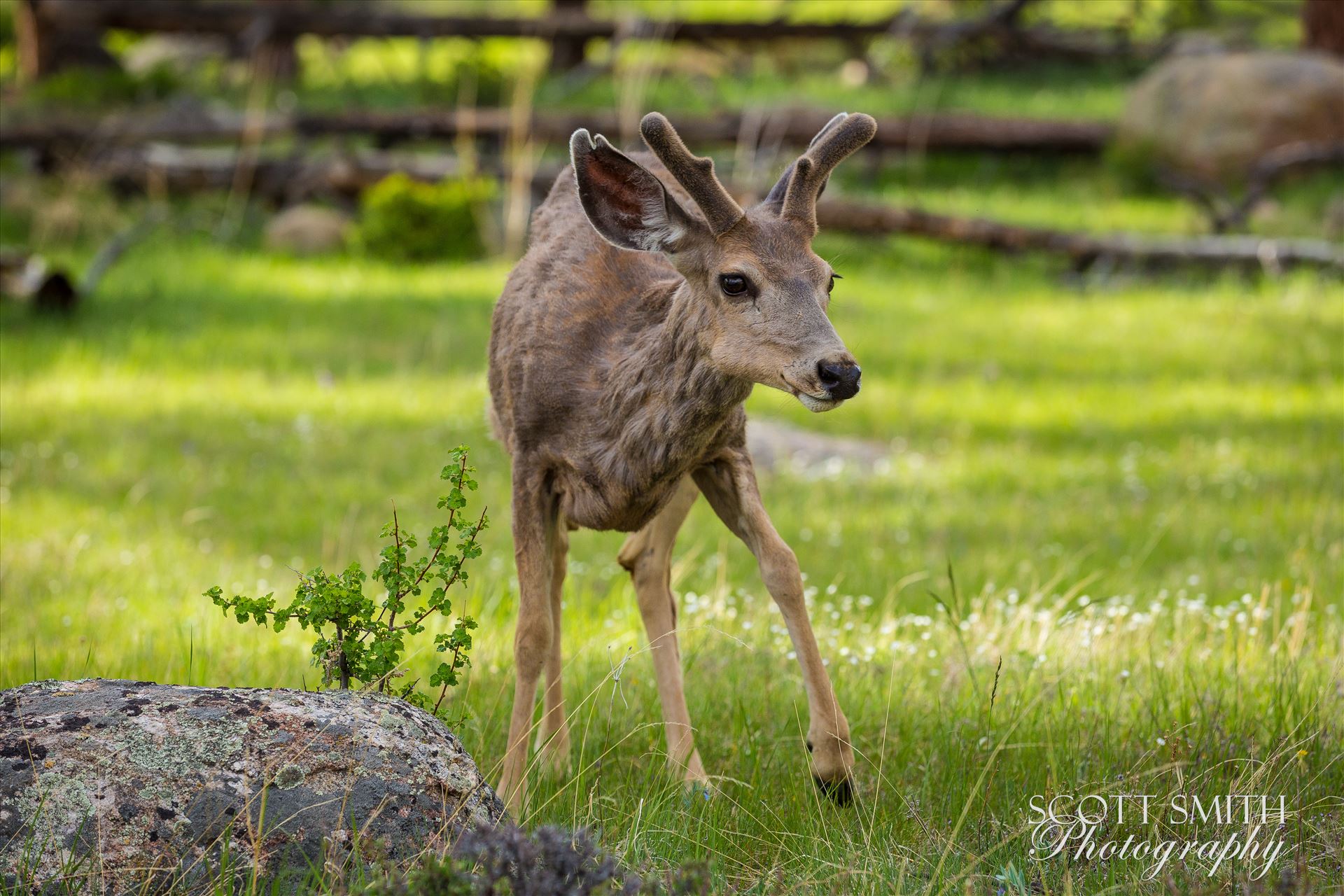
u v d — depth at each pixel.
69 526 12.20
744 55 39.16
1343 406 17.58
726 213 6.57
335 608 6.28
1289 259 23.94
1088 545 12.43
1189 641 8.77
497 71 34.41
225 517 12.82
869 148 30.20
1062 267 25.77
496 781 7.12
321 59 40.47
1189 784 6.70
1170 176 27.39
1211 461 15.27
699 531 12.77
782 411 17.33
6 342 19.62
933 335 21.41
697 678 8.57
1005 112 33.22
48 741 5.26
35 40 34.66
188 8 34.25
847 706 7.96
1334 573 10.95
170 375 18.55
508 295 7.95
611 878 5.00
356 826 5.28
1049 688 7.83
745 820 6.53
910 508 13.69
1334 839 6.23
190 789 5.23
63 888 4.98
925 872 5.84
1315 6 30.50
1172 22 39.25
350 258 25.66
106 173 27.55
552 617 7.82
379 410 17.16
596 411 7.13
